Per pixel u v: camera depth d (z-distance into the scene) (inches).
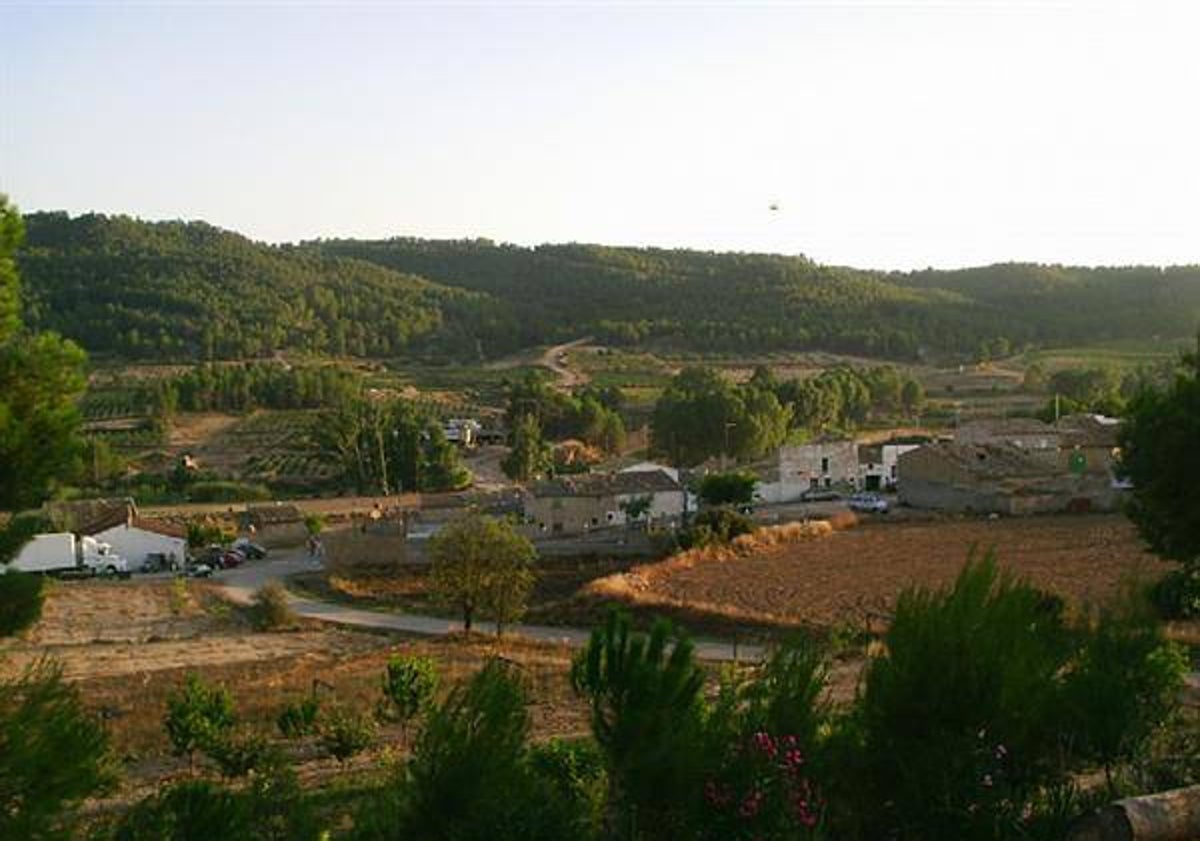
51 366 490.3
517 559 1866.4
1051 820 460.8
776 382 5142.7
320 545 2906.0
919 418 5191.9
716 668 1283.2
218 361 6407.5
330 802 737.0
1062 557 2169.0
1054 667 518.3
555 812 436.1
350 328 7598.4
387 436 4160.9
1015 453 3248.0
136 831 455.5
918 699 462.3
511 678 471.2
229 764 959.6
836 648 919.7
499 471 4512.8
